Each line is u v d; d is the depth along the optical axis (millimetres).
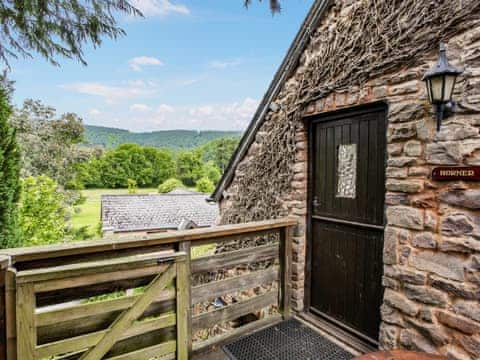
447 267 1762
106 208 12258
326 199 2836
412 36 1949
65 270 1542
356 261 2518
